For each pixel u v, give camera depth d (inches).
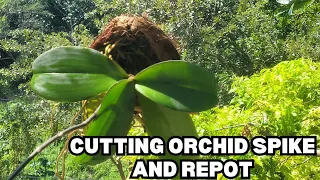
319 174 112.3
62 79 45.1
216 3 316.2
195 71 43.6
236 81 131.9
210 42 295.7
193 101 42.7
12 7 735.7
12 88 553.9
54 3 757.9
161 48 52.1
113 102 44.0
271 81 124.4
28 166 351.9
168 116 45.8
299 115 105.9
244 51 317.1
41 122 317.1
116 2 298.8
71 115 295.9
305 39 337.7
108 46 50.9
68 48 45.9
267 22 327.6
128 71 50.9
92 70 45.6
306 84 123.1
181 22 289.6
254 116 105.5
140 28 51.6
